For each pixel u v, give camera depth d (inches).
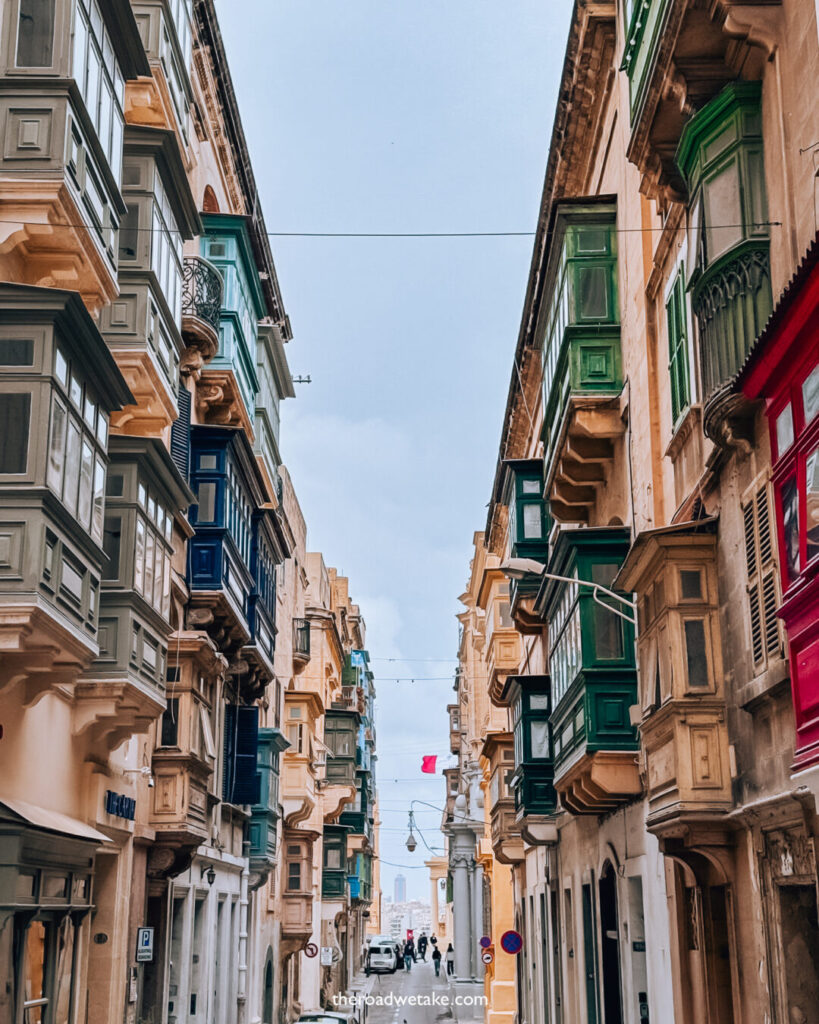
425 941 3784.5
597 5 734.5
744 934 440.5
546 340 851.4
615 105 735.1
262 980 1219.2
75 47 488.7
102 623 586.6
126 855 680.4
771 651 397.1
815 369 347.6
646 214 653.9
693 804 447.8
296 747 1523.1
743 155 423.2
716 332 428.8
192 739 770.8
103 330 633.0
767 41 406.3
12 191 469.7
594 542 689.0
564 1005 937.5
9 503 438.9
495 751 1382.9
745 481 426.9
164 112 714.8
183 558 812.0
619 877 705.0
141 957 685.9
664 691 476.7
